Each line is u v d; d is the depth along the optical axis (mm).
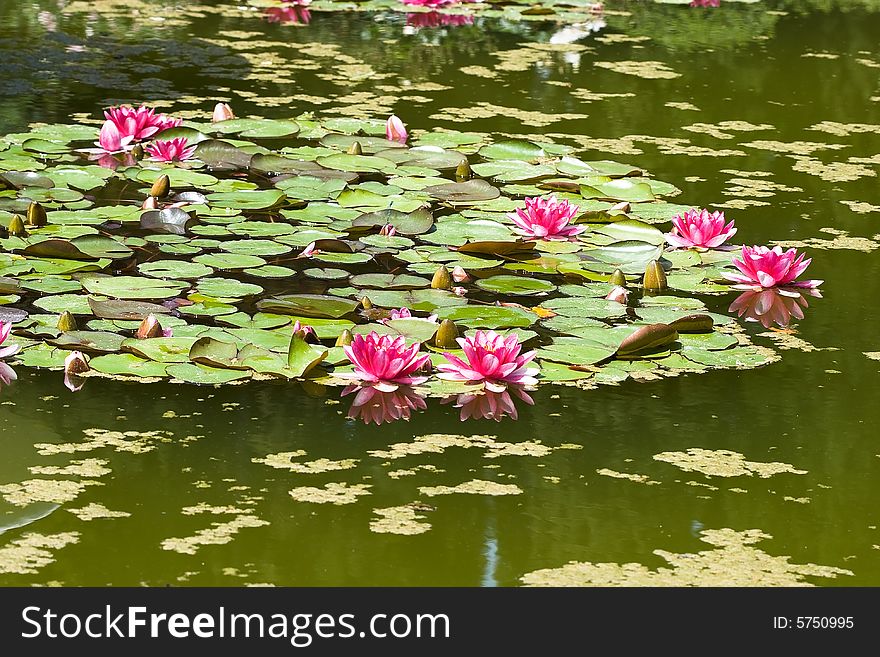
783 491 4105
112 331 5160
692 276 6262
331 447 4297
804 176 8141
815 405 4777
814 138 9172
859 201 7617
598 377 4988
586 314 5617
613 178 7840
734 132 9281
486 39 12781
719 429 4543
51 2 13578
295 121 8977
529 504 3957
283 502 3904
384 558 3615
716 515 3934
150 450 4215
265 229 6633
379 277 5988
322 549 3650
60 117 8867
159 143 7914
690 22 14352
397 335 5195
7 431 4289
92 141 8367
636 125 9375
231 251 6215
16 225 6316
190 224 6691
